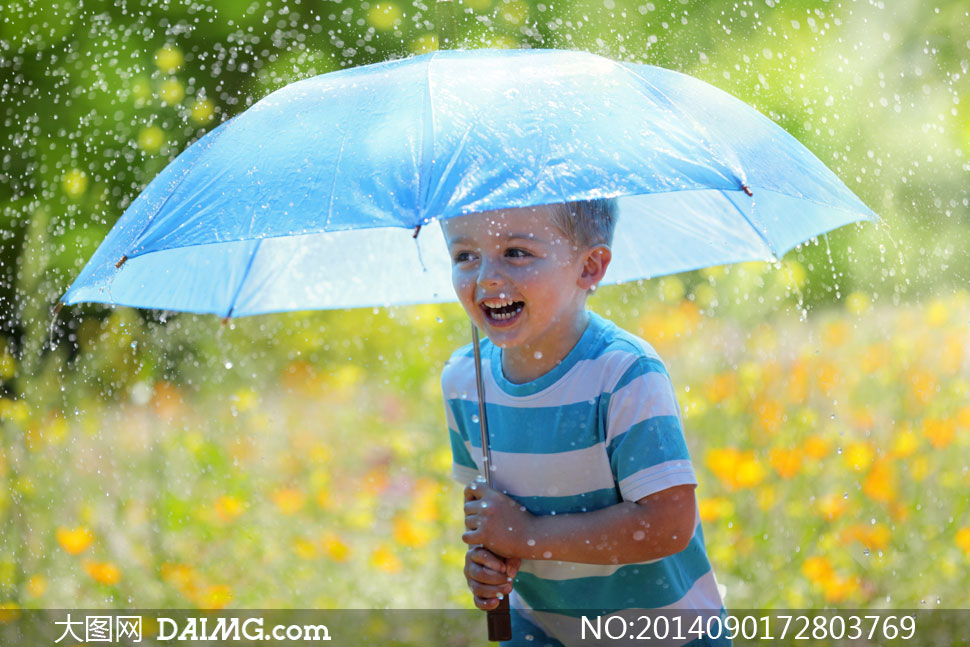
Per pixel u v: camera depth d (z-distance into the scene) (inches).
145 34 631.8
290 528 306.0
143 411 399.9
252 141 143.9
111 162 609.3
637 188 123.6
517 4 587.2
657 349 367.9
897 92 621.0
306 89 153.7
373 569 286.8
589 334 157.0
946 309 350.3
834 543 267.0
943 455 286.5
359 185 127.4
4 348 370.9
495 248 148.6
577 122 132.3
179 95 625.0
